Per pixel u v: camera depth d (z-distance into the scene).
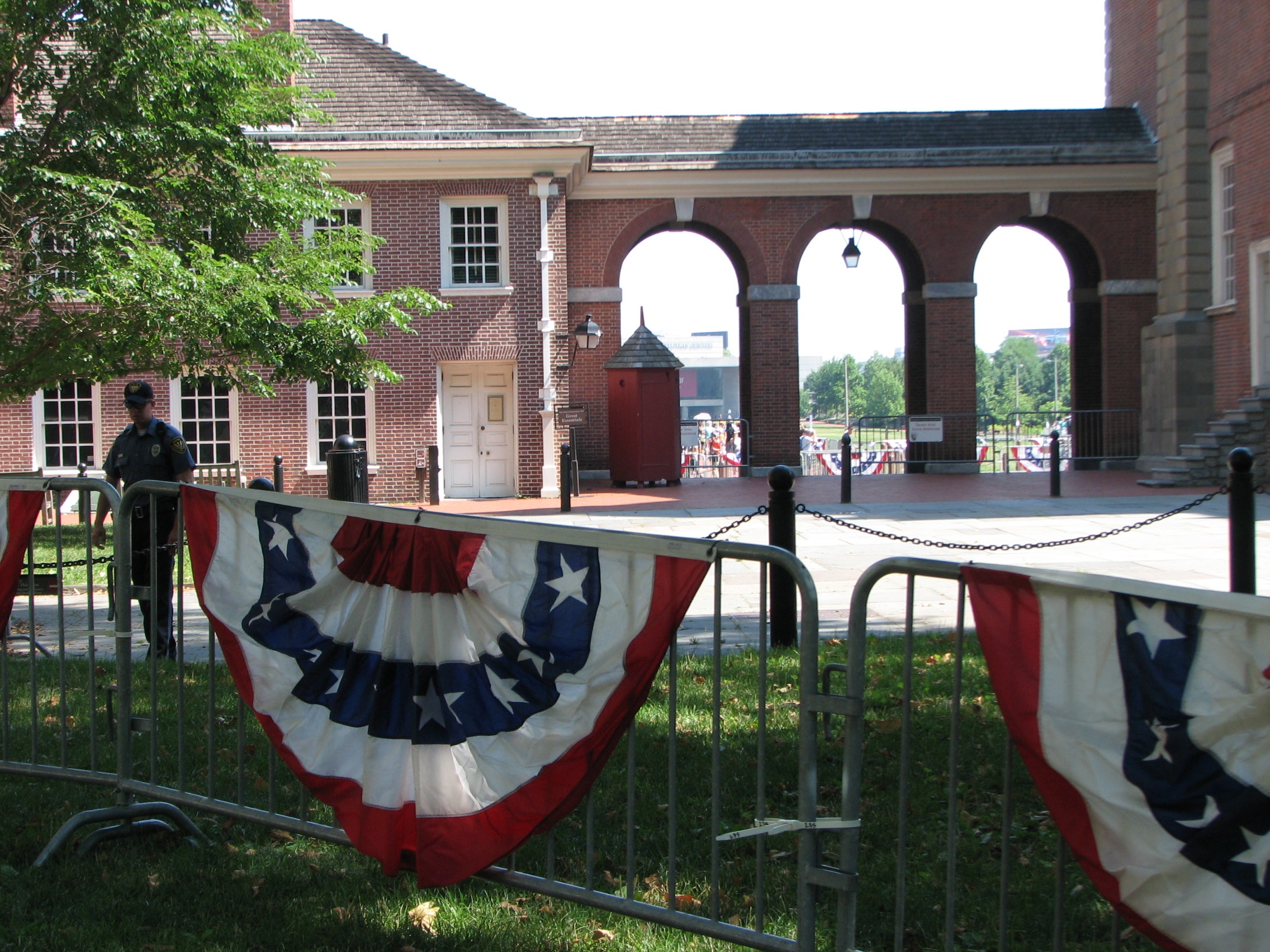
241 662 4.19
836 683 6.68
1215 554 11.91
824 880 3.20
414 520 3.84
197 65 14.14
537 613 3.60
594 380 25.11
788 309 25.42
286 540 4.14
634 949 3.49
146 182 14.56
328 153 21.47
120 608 4.54
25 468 21.48
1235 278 21.48
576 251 25.00
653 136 26.08
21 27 13.70
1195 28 22.66
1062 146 25.14
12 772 4.79
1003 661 2.97
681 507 19.19
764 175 24.97
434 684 3.77
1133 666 2.77
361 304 15.95
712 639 8.48
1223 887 2.62
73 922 3.72
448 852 3.68
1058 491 19.25
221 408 22.16
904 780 3.17
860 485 22.66
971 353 25.59
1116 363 25.72
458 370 22.70
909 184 25.31
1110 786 2.79
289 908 3.82
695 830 4.52
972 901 3.87
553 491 22.20
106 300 12.80
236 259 15.69
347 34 23.55
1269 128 20.08
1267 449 20.52
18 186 13.40
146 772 5.23
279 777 5.14
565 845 4.38
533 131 21.95
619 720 3.47
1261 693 2.57
